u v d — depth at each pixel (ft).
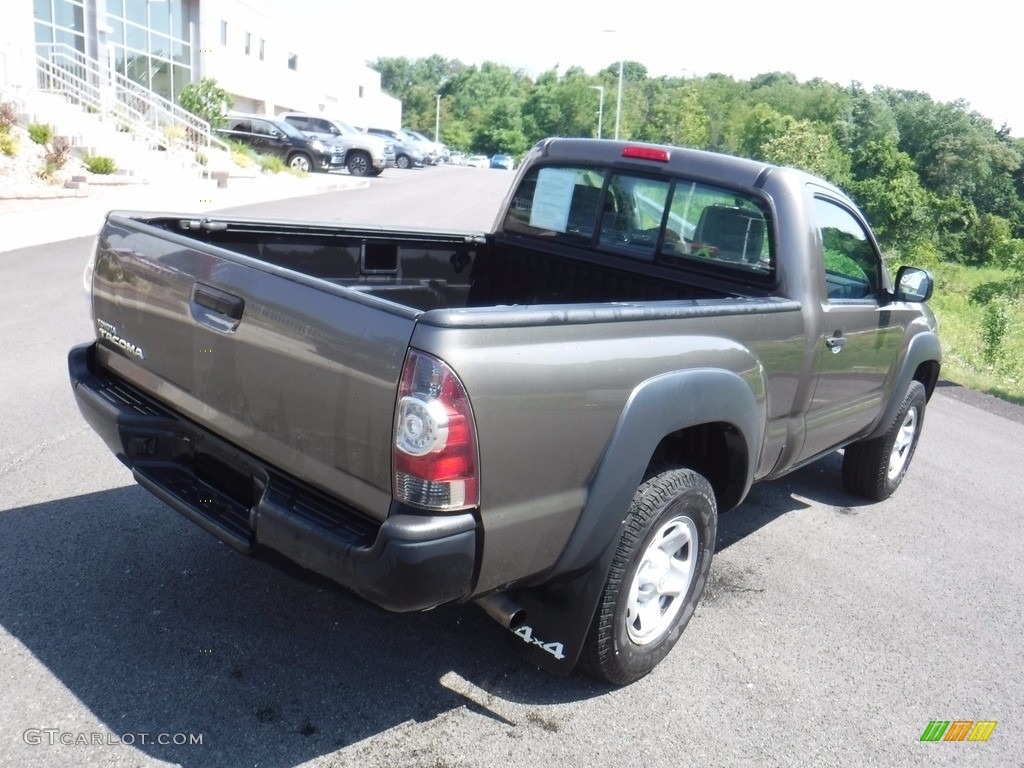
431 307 15.80
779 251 12.79
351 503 8.47
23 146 56.85
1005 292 134.41
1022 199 364.79
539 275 15.88
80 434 17.35
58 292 30.76
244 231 12.97
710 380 10.44
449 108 484.33
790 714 10.74
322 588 8.92
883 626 13.25
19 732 8.91
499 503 8.38
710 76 443.73
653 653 10.93
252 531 9.07
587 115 410.11
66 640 10.52
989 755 10.35
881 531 17.13
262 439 9.20
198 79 109.40
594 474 9.30
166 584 12.03
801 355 12.71
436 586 8.10
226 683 10.08
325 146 99.50
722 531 16.38
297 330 8.66
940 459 23.16
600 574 9.71
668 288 14.12
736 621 12.95
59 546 12.76
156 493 10.22
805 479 19.92
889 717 10.91
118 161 64.18
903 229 226.58
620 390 9.32
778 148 225.97
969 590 14.83
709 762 9.66
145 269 10.56
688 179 13.79
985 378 40.63
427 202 79.56
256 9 133.39
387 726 9.66
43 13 76.84
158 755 8.80
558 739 9.75
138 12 93.61
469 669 10.91
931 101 389.19
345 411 8.30
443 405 7.74
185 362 10.05
